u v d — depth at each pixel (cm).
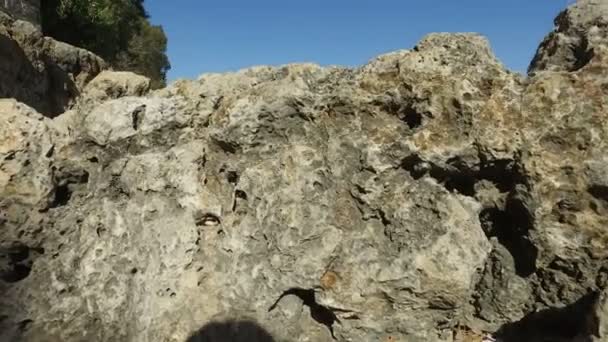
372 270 413
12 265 438
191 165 447
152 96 496
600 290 402
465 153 404
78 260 443
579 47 461
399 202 414
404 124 423
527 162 399
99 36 1867
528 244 419
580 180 389
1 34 896
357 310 418
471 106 398
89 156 458
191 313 431
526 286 434
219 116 459
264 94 437
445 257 401
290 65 488
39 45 1054
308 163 425
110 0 2003
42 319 434
